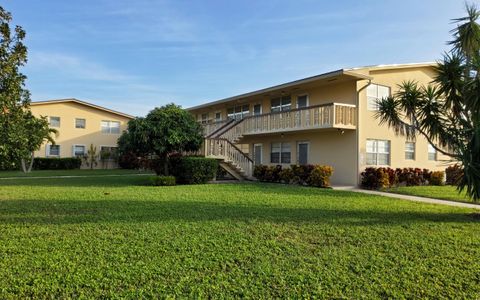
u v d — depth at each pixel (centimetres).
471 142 841
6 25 645
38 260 465
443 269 454
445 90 950
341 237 608
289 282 405
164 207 891
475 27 953
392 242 580
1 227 655
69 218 743
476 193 823
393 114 1082
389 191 1438
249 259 483
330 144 1759
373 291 385
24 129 722
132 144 1683
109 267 441
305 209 887
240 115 2475
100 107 3475
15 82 654
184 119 1705
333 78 1609
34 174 2402
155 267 444
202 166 1680
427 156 1947
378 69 1655
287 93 2020
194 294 369
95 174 2450
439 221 764
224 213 813
